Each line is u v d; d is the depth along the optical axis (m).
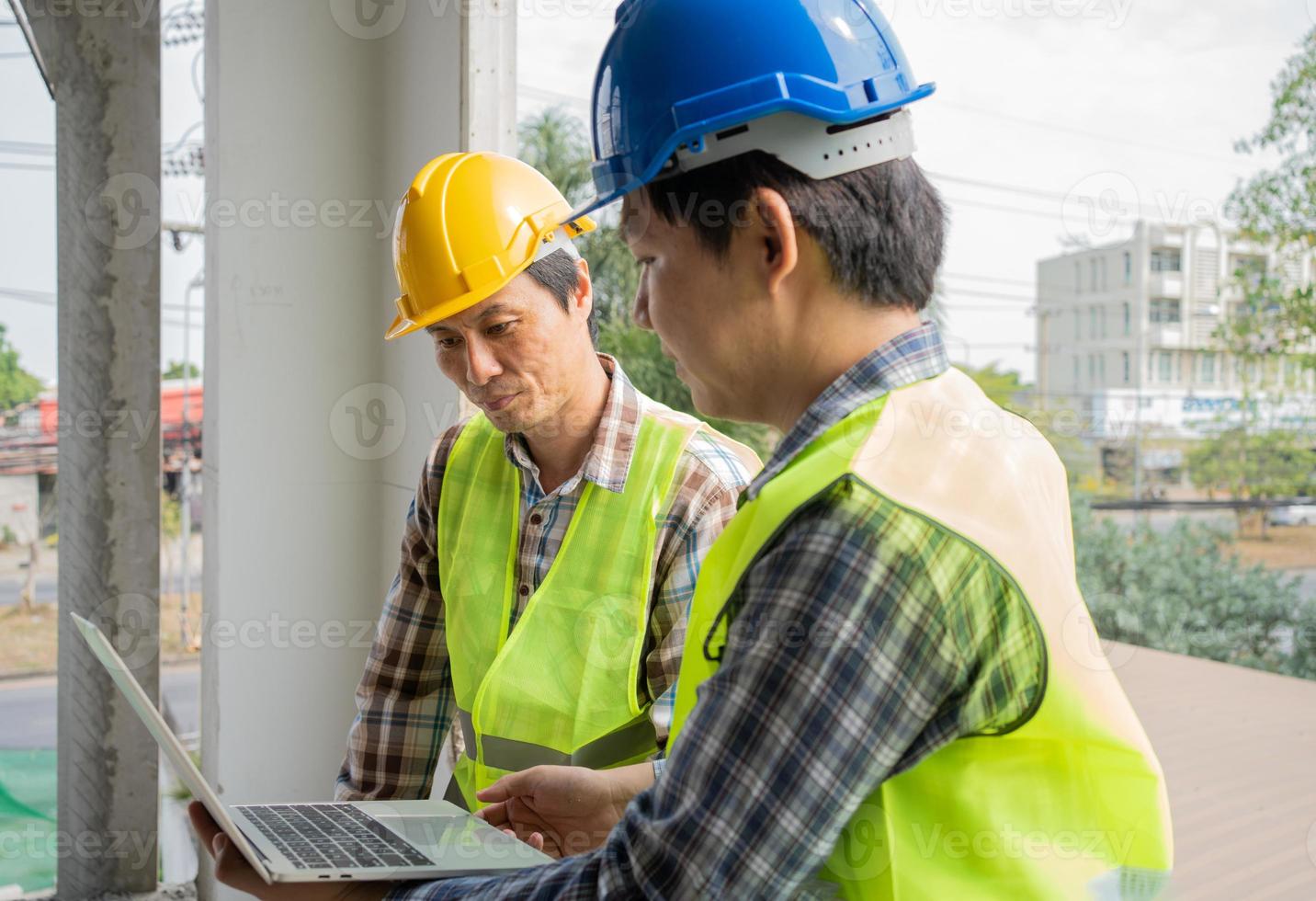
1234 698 2.30
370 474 2.28
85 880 2.27
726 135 0.62
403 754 1.39
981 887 0.58
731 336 0.65
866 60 0.63
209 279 2.22
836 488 0.56
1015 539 0.57
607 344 3.29
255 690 2.19
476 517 1.32
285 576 2.21
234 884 0.72
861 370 0.62
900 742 0.54
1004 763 0.58
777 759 0.54
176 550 6.46
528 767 1.22
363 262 2.25
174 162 3.03
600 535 1.23
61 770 2.25
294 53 2.16
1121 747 0.59
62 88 2.14
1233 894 1.69
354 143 2.23
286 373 2.19
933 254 0.65
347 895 0.73
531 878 0.63
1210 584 2.52
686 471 1.23
